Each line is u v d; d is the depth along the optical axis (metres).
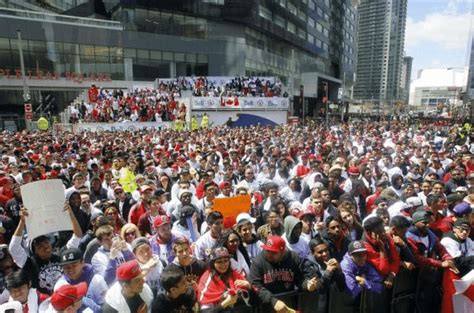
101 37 41.09
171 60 46.06
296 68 70.75
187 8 45.19
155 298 3.53
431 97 131.75
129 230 5.07
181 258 4.24
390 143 18.50
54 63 38.97
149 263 4.14
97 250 4.69
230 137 18.83
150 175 9.42
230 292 3.74
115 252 4.33
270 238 4.11
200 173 9.82
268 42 59.44
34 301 3.70
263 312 3.93
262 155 13.81
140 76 44.19
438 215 5.71
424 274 4.72
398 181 8.62
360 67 158.88
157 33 44.56
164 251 5.05
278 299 4.00
